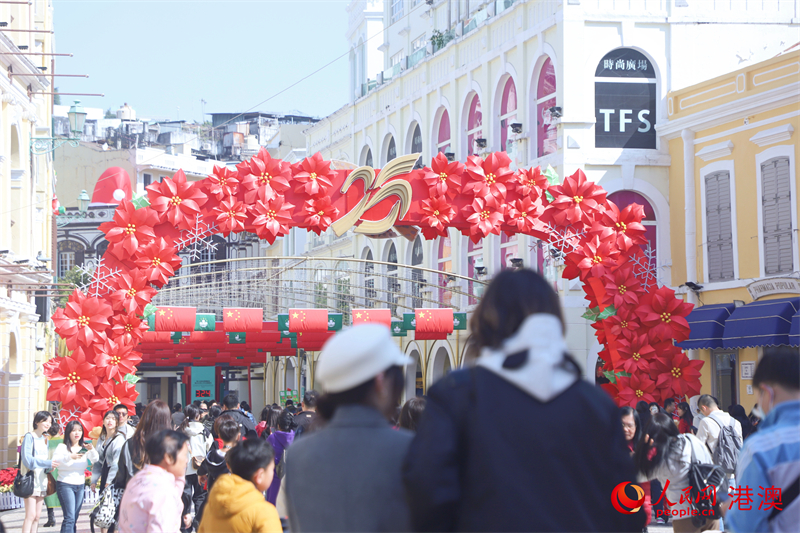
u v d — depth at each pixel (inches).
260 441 227.5
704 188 845.2
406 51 1483.8
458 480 111.7
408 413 295.4
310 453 130.0
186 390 2058.3
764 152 764.6
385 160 1476.4
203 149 2861.7
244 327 796.0
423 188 585.0
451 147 1238.3
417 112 1347.2
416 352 1334.9
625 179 920.9
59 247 2273.6
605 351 629.0
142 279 537.0
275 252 2156.7
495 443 110.5
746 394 754.8
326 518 125.4
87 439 520.1
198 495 469.1
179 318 720.3
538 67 1018.7
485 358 117.8
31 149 919.0
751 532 144.1
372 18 1694.1
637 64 946.7
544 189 606.2
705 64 952.3
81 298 530.3
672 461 287.0
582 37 940.6
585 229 603.8
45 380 1082.1
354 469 125.7
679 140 900.6
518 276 120.8
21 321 922.7
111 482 393.4
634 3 946.7
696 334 786.2
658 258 913.5
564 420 111.3
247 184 556.1
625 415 341.4
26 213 912.3
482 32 1150.3
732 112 801.6
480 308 121.8
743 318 741.9
